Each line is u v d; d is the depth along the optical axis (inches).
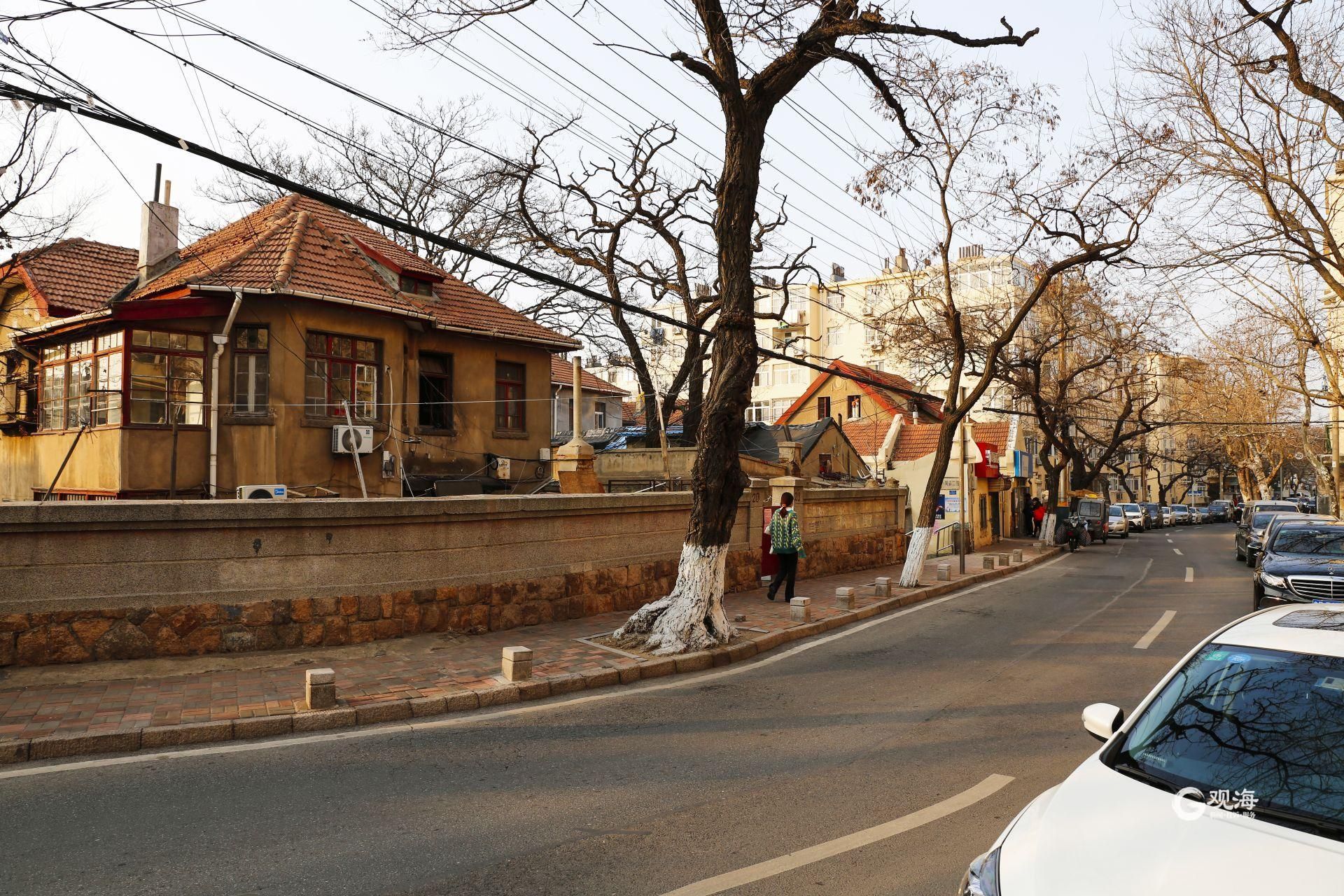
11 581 309.4
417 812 206.5
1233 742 134.5
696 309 917.8
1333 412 1184.8
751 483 660.1
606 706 321.4
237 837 189.2
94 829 192.7
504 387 847.7
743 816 205.9
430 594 409.1
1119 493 3284.9
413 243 1133.7
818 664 407.5
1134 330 1199.6
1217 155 624.1
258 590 358.0
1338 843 111.4
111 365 610.9
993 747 265.9
